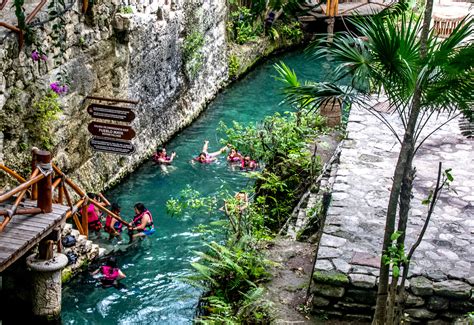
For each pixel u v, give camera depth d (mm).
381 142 13055
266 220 12391
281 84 23688
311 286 8977
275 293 9031
